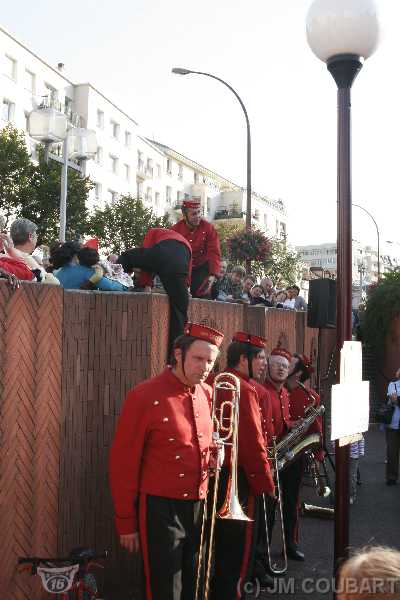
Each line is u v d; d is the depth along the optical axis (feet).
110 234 129.08
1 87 139.85
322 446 25.48
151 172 211.41
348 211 15.70
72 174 91.86
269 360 20.70
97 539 16.83
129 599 16.99
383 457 42.14
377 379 59.26
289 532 21.52
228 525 15.43
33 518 15.17
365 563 5.33
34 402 15.20
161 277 18.89
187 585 13.38
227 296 40.52
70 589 14.51
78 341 16.49
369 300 59.16
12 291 14.65
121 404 17.17
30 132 38.11
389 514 27.96
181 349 13.37
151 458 13.19
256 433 15.69
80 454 16.48
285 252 135.85
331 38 15.47
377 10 15.37
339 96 15.85
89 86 170.40
